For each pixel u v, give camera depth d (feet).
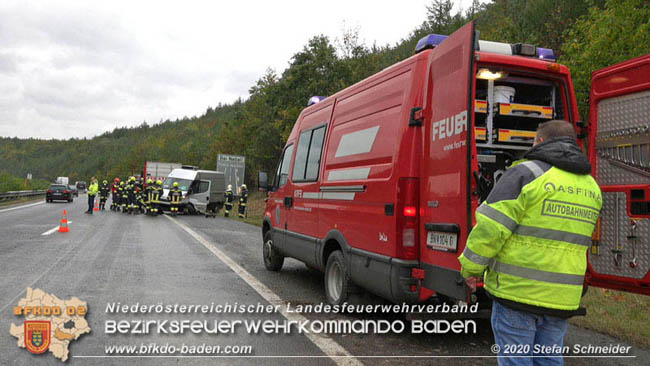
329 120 20.45
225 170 95.55
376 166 15.67
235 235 46.44
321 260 19.60
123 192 78.13
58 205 99.09
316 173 20.75
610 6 28.71
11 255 29.35
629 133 13.47
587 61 28.55
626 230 13.35
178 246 36.09
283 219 24.57
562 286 8.04
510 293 8.18
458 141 12.26
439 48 13.67
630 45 26.94
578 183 8.27
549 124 8.57
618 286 13.62
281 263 26.53
